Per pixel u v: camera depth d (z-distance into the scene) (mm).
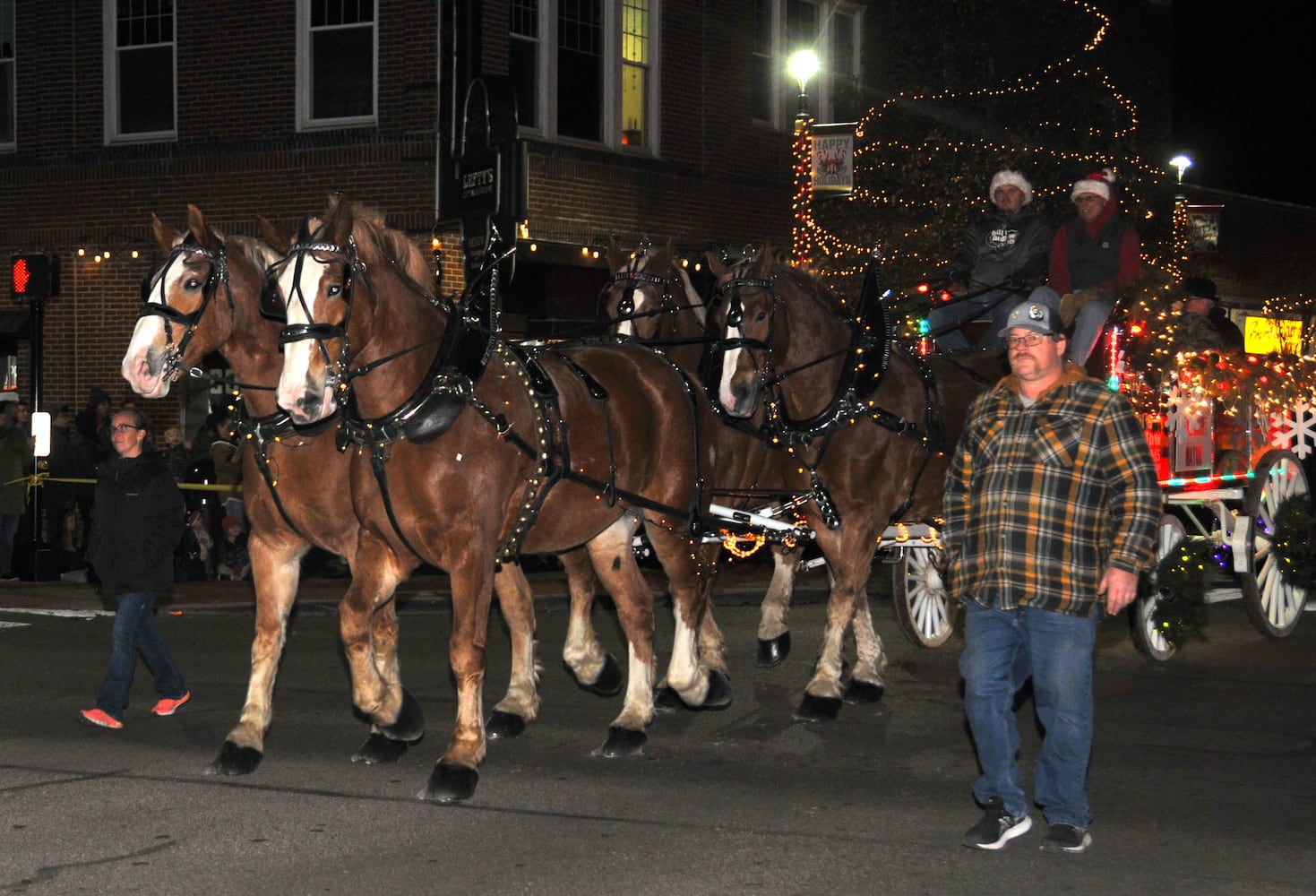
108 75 21250
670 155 22078
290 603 8281
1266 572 12359
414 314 7555
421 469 7453
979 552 6395
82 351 21375
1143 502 6238
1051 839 6445
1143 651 11234
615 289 11234
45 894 5969
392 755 8188
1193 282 13383
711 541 9750
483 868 6312
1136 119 22344
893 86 21500
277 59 20156
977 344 11773
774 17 23656
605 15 21281
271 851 6539
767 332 9086
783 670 11125
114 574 9008
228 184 20469
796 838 6766
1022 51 20906
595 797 7473
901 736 8906
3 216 21875
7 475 17641
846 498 9445
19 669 11234
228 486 16750
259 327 8305
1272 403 12242
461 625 7512
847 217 20703
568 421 8164
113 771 7980
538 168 20016
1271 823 7051
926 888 6074
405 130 19359
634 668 8602
